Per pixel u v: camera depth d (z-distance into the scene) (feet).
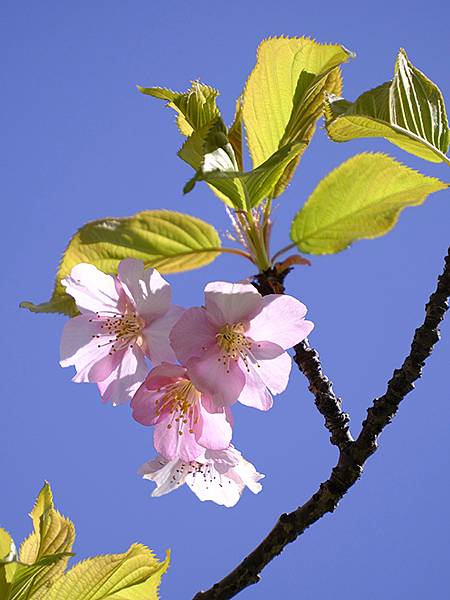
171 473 1.76
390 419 1.70
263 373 1.72
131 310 1.76
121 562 1.71
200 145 1.73
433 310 1.71
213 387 1.70
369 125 1.74
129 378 1.76
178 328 1.71
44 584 1.70
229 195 1.81
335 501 1.69
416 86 1.77
